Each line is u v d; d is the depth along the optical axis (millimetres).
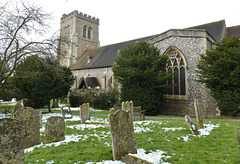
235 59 12703
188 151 5184
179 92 17797
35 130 6105
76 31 37656
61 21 41125
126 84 17109
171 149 5383
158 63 16078
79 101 24625
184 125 9469
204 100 16422
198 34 17141
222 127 8664
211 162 4355
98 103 23047
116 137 4633
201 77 15156
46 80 16469
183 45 17875
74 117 13828
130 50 17312
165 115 16406
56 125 6496
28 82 16891
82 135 7285
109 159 4609
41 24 13320
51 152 5207
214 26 21453
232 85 13406
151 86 16078
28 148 5660
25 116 5965
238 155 4723
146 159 4434
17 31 12766
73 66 34969
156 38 19578
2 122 3516
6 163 3473
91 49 37312
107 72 27828
